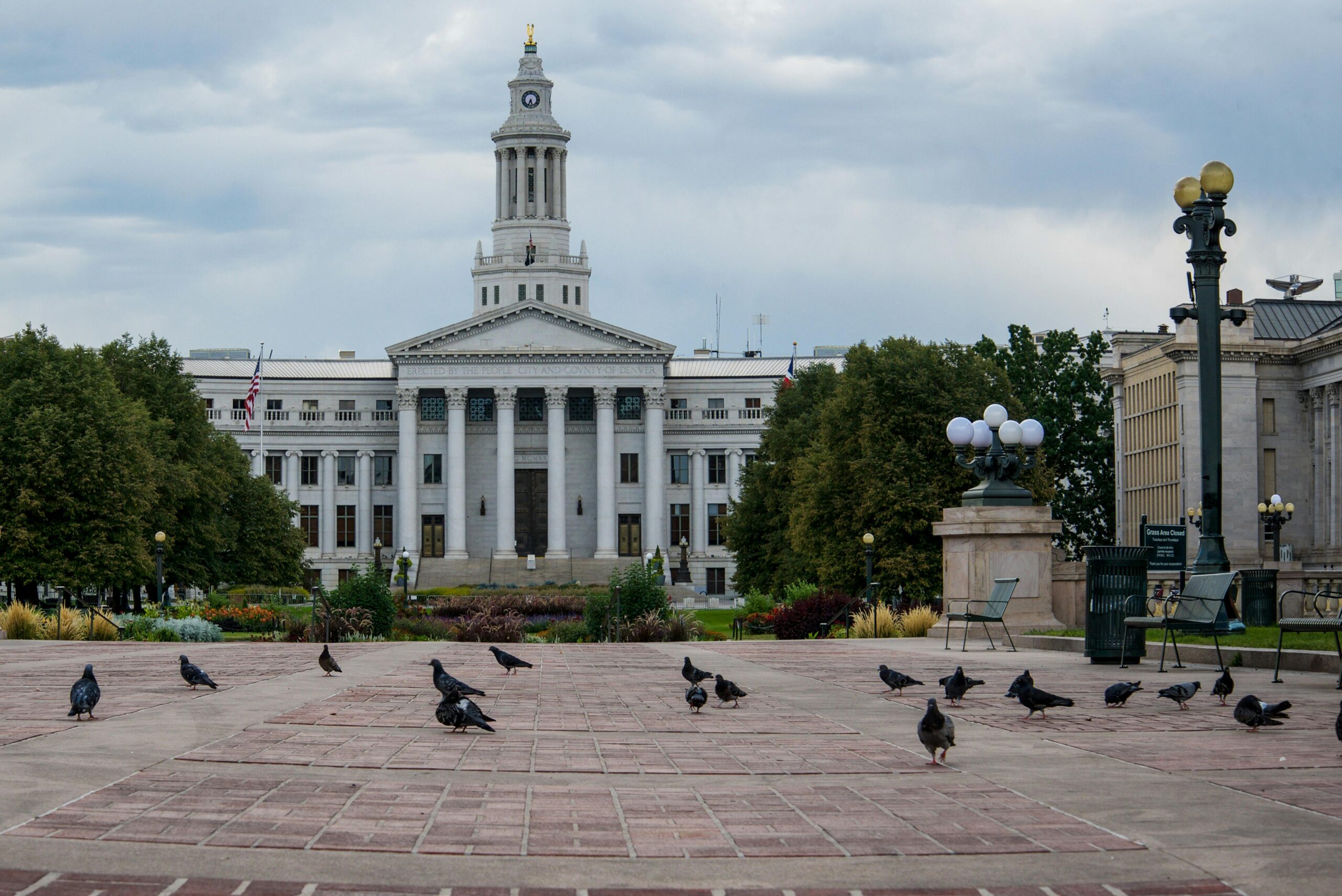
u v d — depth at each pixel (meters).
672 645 38.09
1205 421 30.19
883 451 71.31
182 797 12.55
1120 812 12.18
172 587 94.06
